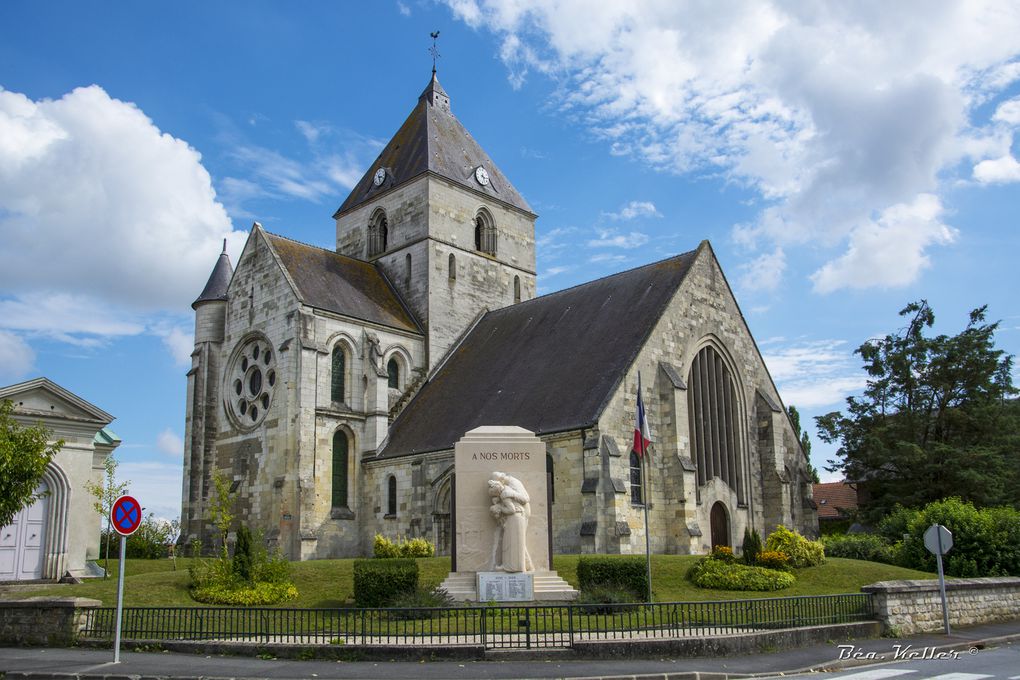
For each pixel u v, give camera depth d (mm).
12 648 21906
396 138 64000
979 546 34344
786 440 47781
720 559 32062
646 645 18859
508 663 18156
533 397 42031
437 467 43219
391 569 25953
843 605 23453
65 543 35562
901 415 48625
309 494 45688
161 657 19641
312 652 19078
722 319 45688
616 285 47844
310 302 48625
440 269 56375
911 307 50375
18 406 35062
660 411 40125
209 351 53188
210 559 35031
